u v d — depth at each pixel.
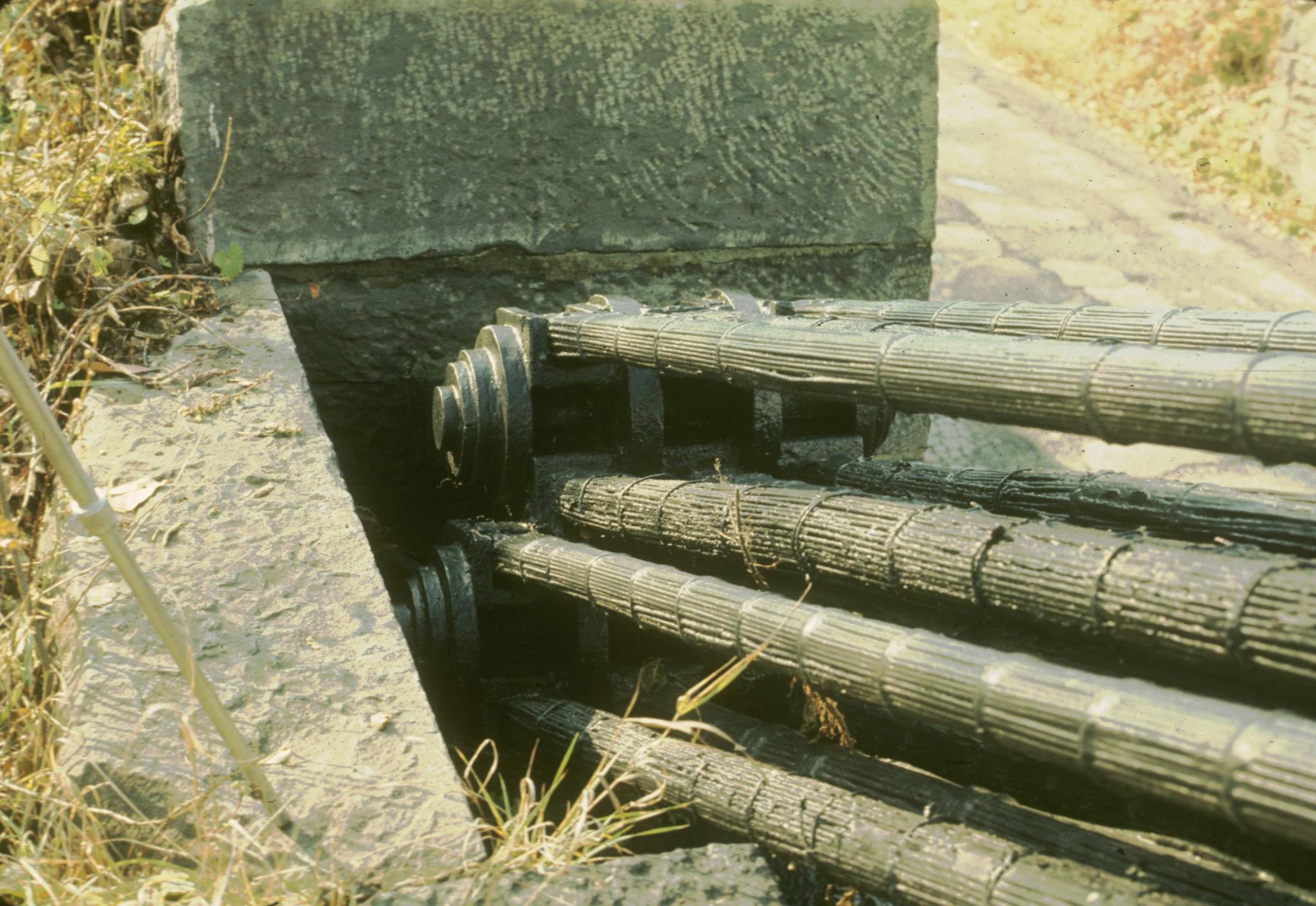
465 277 4.16
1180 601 1.75
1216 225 8.17
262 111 3.80
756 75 4.25
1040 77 10.70
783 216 4.41
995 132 9.61
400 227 4.00
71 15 4.38
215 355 3.23
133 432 2.87
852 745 2.65
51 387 2.97
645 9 4.06
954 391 2.26
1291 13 8.49
